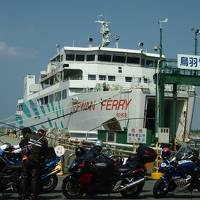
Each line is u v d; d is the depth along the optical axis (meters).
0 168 12.39
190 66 31.39
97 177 12.57
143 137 22.28
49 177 13.20
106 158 12.90
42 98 47.69
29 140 12.05
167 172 13.38
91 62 40.06
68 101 39.16
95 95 36.19
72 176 12.70
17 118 54.34
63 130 35.91
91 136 36.06
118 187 12.97
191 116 37.34
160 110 32.69
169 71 32.97
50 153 13.36
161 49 33.12
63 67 40.34
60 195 13.43
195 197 13.61
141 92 34.03
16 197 13.11
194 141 25.41
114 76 39.84
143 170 13.31
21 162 12.62
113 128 35.19
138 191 13.30
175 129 33.53
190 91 37.31
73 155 21.25
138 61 40.69
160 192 13.38
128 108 34.31
